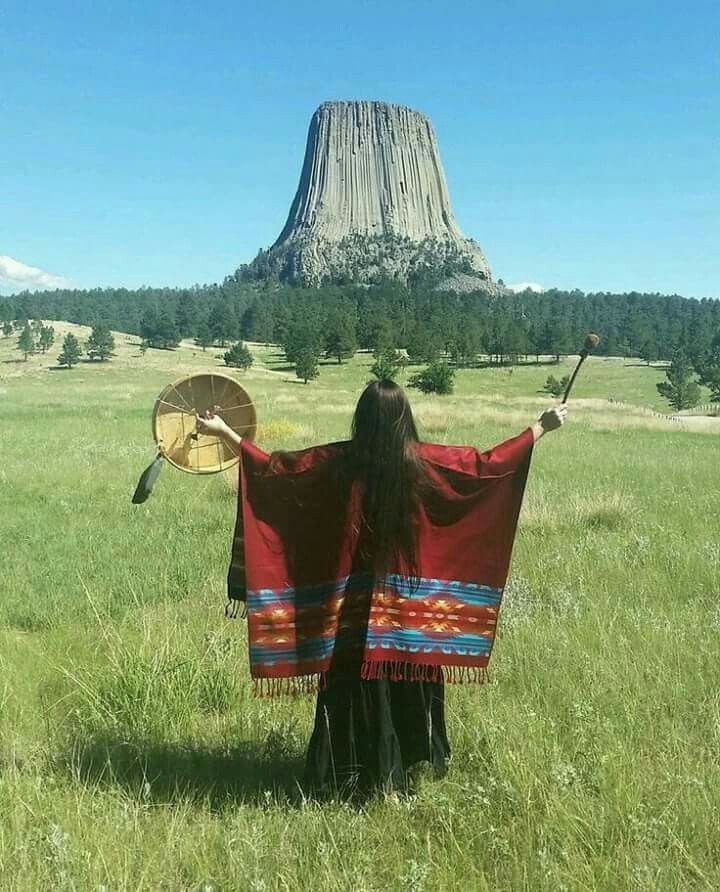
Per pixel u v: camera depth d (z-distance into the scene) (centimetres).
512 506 451
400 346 18212
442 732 470
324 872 373
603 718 527
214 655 638
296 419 4156
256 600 442
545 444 2889
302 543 445
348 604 445
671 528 1235
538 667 623
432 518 443
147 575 943
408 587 441
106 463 2023
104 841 401
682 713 549
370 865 384
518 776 441
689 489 1728
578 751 478
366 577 443
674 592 874
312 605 445
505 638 699
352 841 402
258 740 533
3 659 660
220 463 499
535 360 17850
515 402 6769
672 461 2338
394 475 434
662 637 689
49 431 3106
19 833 399
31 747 518
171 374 12088
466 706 561
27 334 14300
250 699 591
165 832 416
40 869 377
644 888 360
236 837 402
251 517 443
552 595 842
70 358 13238
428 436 3128
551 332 18000
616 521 1294
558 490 1628
